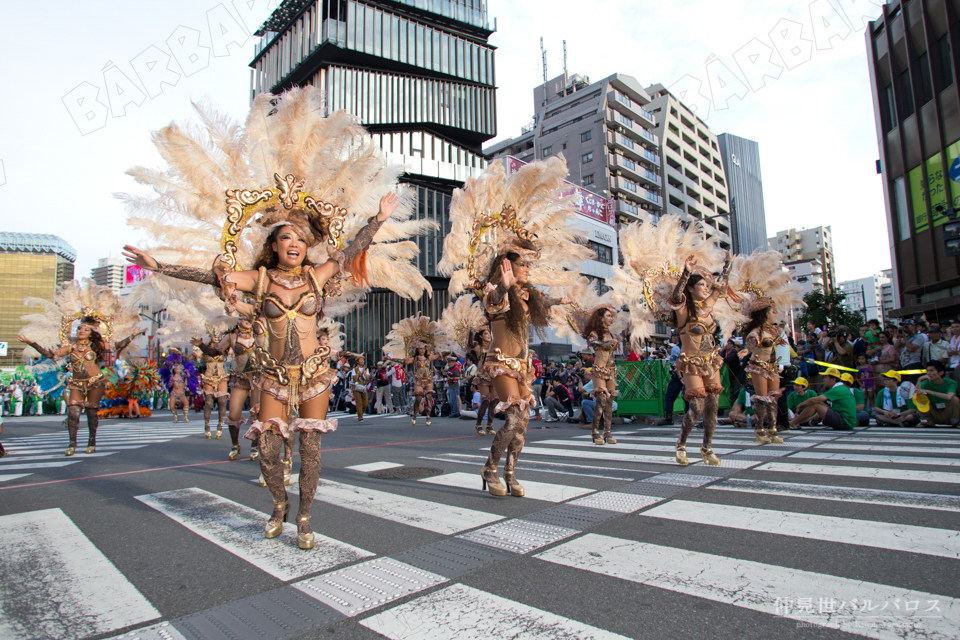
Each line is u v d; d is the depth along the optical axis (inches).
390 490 182.4
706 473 194.5
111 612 90.8
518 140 2696.9
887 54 964.6
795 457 224.8
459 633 79.3
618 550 113.3
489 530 131.0
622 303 263.4
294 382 129.9
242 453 304.2
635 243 253.1
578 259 211.5
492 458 169.5
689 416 214.4
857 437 292.8
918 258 909.2
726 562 104.7
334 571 107.5
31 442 392.2
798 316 1657.2
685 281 214.2
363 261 157.2
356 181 161.6
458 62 1620.3
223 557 118.1
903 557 104.4
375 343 1355.8
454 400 588.4
